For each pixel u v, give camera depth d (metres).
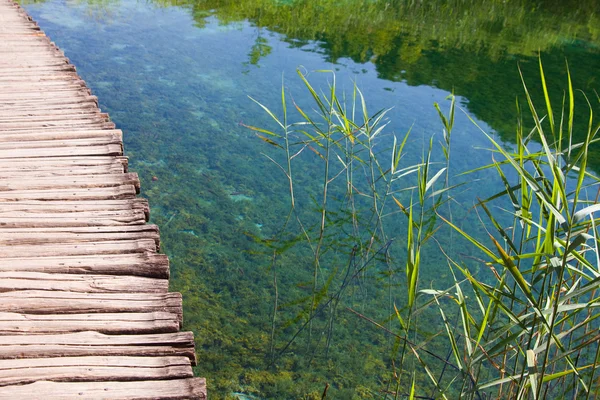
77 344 1.92
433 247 3.96
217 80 7.01
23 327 1.97
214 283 3.46
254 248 3.83
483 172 5.05
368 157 5.23
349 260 3.77
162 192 4.41
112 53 7.76
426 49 9.10
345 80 7.34
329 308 3.32
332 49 8.77
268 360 2.94
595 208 1.64
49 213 2.73
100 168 3.22
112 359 1.87
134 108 5.95
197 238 3.88
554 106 6.86
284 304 3.34
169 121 5.72
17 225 2.61
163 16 10.16
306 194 4.57
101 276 2.29
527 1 13.38
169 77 6.99
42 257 2.39
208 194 4.45
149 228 2.66
